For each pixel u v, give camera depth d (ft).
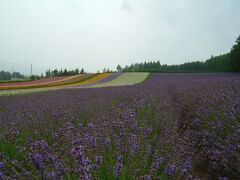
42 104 29.48
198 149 14.71
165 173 9.52
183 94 32.53
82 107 24.77
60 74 274.57
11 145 12.62
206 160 13.53
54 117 19.35
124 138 12.85
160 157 10.57
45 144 10.20
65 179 8.59
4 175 8.71
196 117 19.29
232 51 205.87
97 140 11.46
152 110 22.39
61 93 51.34
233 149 11.34
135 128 14.16
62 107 24.32
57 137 12.87
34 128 16.71
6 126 16.94
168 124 16.66
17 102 35.65
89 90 58.13
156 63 453.99
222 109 17.54
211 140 13.52
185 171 9.71
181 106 26.53
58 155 9.82
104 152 11.04
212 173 12.09
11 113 23.13
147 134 14.06
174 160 10.66
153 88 52.39
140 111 21.62
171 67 389.80
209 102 21.21
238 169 10.54
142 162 10.44
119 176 8.66
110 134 13.65
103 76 181.27
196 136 16.02
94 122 16.58
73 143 10.34
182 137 15.35
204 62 359.46
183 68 363.35
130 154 10.53
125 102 27.89
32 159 9.09
